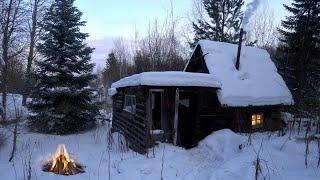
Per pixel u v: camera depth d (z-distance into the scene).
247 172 9.31
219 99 13.95
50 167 11.03
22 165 11.36
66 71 18.61
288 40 20.66
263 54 17.45
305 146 11.26
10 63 22.50
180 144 13.75
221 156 12.11
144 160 11.71
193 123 13.98
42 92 18.22
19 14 24.19
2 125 17.66
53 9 19.03
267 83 15.72
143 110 12.95
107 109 27.64
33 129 18.88
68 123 18.44
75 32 18.92
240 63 16.08
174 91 13.86
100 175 10.65
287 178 8.59
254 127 15.41
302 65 19.72
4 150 13.50
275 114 15.92
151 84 12.35
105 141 16.06
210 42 16.31
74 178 10.25
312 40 19.84
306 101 17.84
